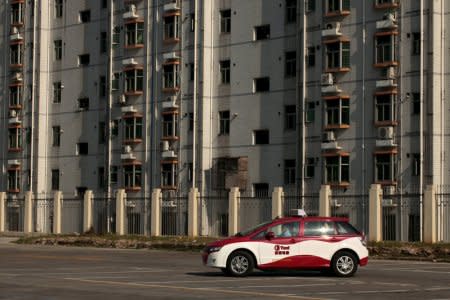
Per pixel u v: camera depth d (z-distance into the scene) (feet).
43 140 234.38
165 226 197.88
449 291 72.08
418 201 162.40
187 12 204.23
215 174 197.67
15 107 237.86
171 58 204.95
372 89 172.45
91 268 102.63
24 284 78.23
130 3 214.07
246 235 88.69
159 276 88.63
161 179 205.57
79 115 228.84
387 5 170.91
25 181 234.79
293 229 88.43
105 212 206.80
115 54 217.77
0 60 244.83
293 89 188.03
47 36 236.84
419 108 165.99
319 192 164.14
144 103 210.59
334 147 176.14
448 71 165.07
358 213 169.99
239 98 197.26
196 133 200.13
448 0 165.99
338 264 87.97
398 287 75.77
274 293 69.41
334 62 178.40
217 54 201.57
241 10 198.08
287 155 188.14
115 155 215.92
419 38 166.81
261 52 194.18
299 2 184.96
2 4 245.45
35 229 223.71
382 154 170.09
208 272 95.14
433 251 128.67
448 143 164.04
